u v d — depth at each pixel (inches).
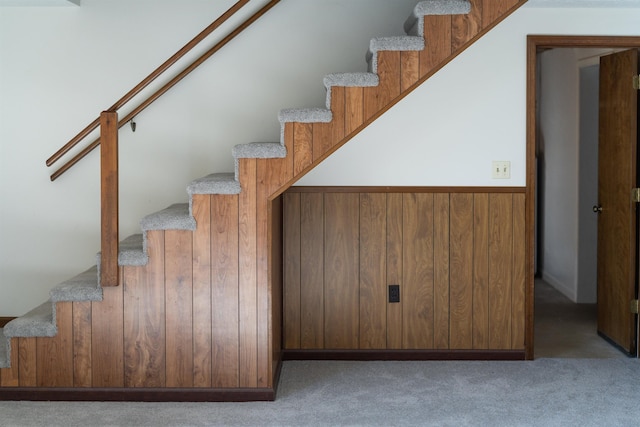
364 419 155.4
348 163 196.5
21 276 213.8
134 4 206.4
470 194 196.9
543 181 321.1
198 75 206.4
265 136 206.8
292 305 198.4
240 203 163.9
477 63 194.7
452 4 157.8
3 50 208.7
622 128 207.9
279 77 205.8
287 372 187.8
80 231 212.5
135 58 207.3
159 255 164.4
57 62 208.5
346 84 160.1
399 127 196.1
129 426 151.1
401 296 198.2
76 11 207.0
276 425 152.0
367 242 197.5
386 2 203.9
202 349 165.6
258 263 164.6
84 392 165.2
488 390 174.2
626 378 183.6
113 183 161.9
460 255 197.6
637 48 199.5
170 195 208.8
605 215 220.7
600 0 183.0
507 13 158.2
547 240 316.2
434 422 153.8
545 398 168.9
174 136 207.8
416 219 197.2
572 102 278.5
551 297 286.4
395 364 195.0
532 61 194.2
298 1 204.4
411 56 159.2
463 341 198.8
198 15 205.8
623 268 207.8
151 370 165.8
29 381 165.3
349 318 198.4
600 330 226.2
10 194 212.2
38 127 210.2
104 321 164.9
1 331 208.1
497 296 198.1
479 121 195.8
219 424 152.6
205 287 164.9
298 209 196.9
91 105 209.0
